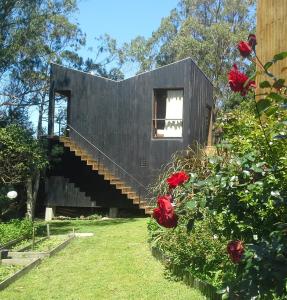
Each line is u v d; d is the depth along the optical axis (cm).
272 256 287
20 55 2030
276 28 776
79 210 2005
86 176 1941
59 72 1956
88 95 1936
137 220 1750
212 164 380
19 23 1953
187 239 759
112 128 1912
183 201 346
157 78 1872
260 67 349
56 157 1939
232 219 401
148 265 866
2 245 1045
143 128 1878
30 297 683
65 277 804
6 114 2172
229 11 3903
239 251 307
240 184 352
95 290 717
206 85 2120
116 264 893
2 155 1619
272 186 344
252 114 636
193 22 3756
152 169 1852
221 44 3638
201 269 729
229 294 316
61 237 1266
